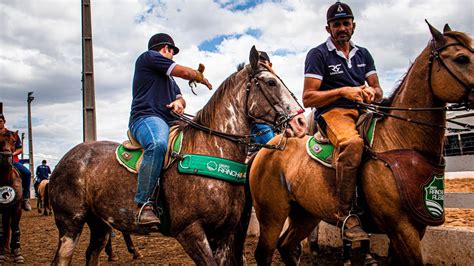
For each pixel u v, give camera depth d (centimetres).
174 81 455
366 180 381
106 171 418
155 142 384
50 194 442
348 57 438
